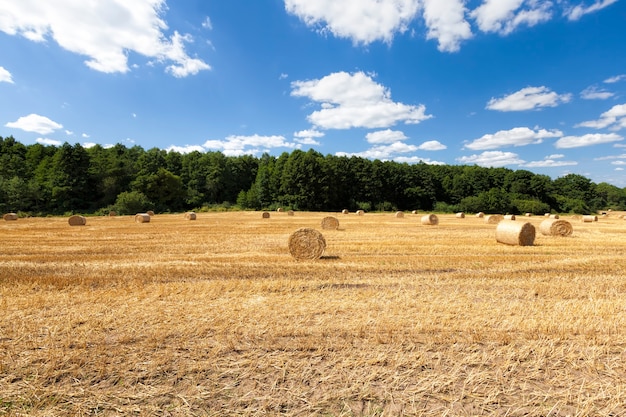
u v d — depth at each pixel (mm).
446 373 4090
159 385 3867
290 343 4883
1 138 84000
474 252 13555
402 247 14875
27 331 5270
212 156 85125
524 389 3783
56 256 12539
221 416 3348
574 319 5816
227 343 4875
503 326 5477
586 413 3346
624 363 4355
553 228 20641
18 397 3598
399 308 6406
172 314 6043
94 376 4039
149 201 60062
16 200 52250
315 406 3490
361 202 77125
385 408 3457
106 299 6910
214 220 36188
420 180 84062
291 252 12234
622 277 8977
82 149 62562
